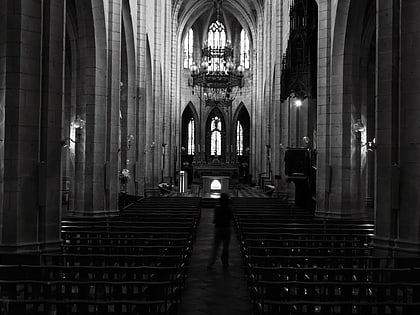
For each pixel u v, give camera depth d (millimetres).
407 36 14406
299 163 25781
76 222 17375
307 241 13789
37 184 14156
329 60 23281
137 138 32344
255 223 17719
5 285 8945
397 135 14758
